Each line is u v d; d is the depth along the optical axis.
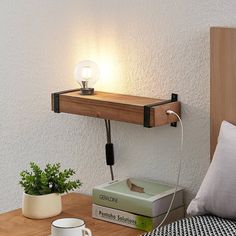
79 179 2.13
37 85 2.19
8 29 2.23
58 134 2.16
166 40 1.86
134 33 1.92
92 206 1.89
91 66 1.93
